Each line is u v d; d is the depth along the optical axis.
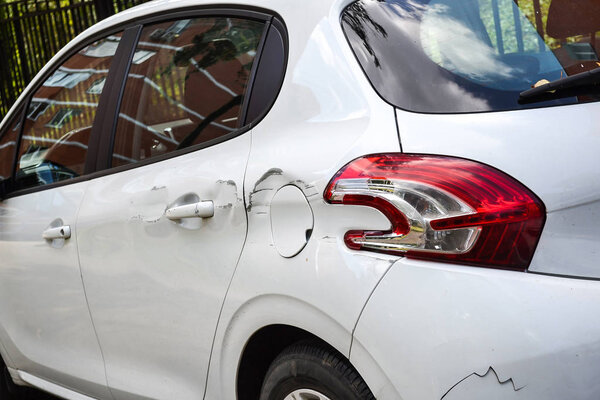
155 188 2.90
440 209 2.02
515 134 2.04
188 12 3.12
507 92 2.15
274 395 2.49
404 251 2.06
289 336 2.56
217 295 2.59
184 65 3.01
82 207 3.28
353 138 2.24
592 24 2.38
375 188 2.12
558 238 1.95
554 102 2.07
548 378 1.83
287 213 2.35
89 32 3.66
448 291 1.96
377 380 2.08
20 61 11.86
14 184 3.81
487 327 1.89
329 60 2.44
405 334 1.99
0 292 3.85
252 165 2.51
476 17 2.41
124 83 3.30
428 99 2.20
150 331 2.92
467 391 1.89
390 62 2.32
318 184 2.26
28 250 3.59
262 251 2.41
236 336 2.54
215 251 2.60
